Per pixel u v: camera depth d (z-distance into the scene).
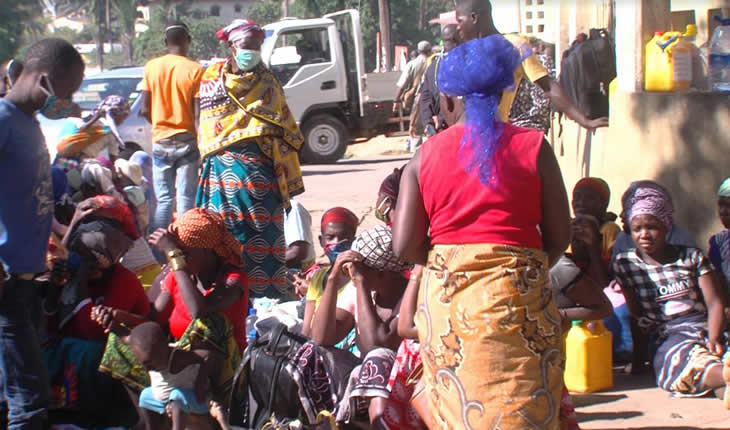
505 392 3.03
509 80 3.08
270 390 4.24
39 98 4.21
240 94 6.34
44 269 4.38
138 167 6.74
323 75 18.09
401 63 26.92
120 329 4.61
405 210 3.18
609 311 4.59
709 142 5.93
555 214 3.13
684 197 6.11
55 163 6.44
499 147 3.06
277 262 6.52
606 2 10.11
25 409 4.30
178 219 4.63
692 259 4.89
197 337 4.46
